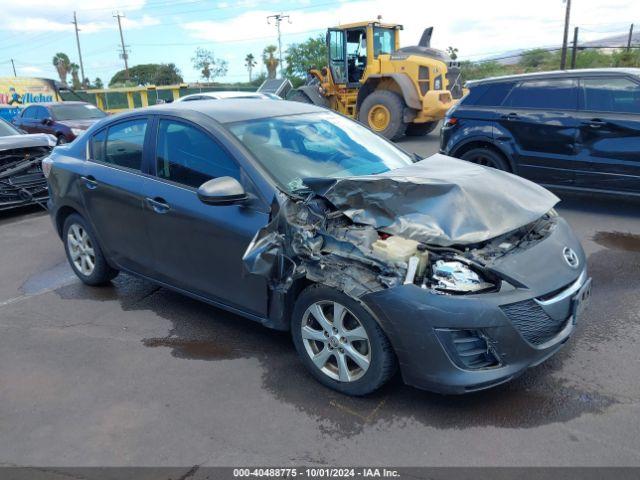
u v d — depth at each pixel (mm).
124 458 2930
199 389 3523
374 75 14852
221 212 3756
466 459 2758
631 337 3828
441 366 2910
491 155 7598
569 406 3117
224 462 2854
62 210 5277
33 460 2963
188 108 4324
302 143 4117
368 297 2990
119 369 3826
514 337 2889
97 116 16766
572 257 3295
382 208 3188
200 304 4832
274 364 3770
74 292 5281
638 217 6699
